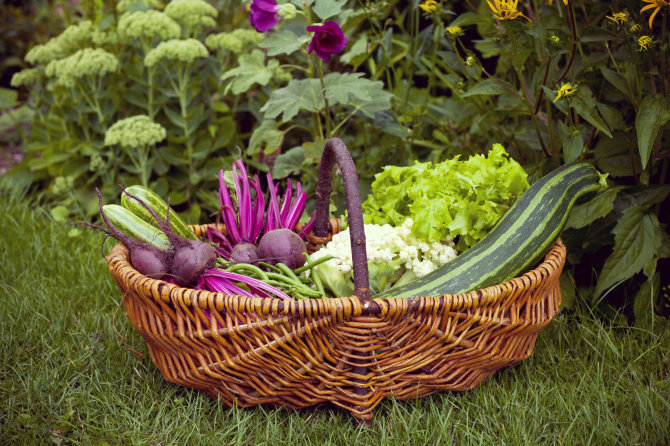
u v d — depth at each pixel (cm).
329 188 176
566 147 172
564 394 158
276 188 194
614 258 180
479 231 167
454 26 195
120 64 291
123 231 153
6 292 207
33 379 163
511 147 220
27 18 523
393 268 159
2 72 488
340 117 243
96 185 297
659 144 192
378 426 148
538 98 185
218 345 138
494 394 159
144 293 138
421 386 149
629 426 148
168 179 284
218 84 283
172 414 153
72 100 290
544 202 157
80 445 142
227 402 153
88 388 162
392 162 234
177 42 254
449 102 269
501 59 250
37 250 237
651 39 160
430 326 136
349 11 235
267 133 232
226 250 186
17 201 283
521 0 204
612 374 167
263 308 130
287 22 269
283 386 144
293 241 168
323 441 145
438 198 167
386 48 238
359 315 131
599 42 196
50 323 191
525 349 157
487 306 138
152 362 175
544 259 161
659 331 187
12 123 372
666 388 160
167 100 276
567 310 201
